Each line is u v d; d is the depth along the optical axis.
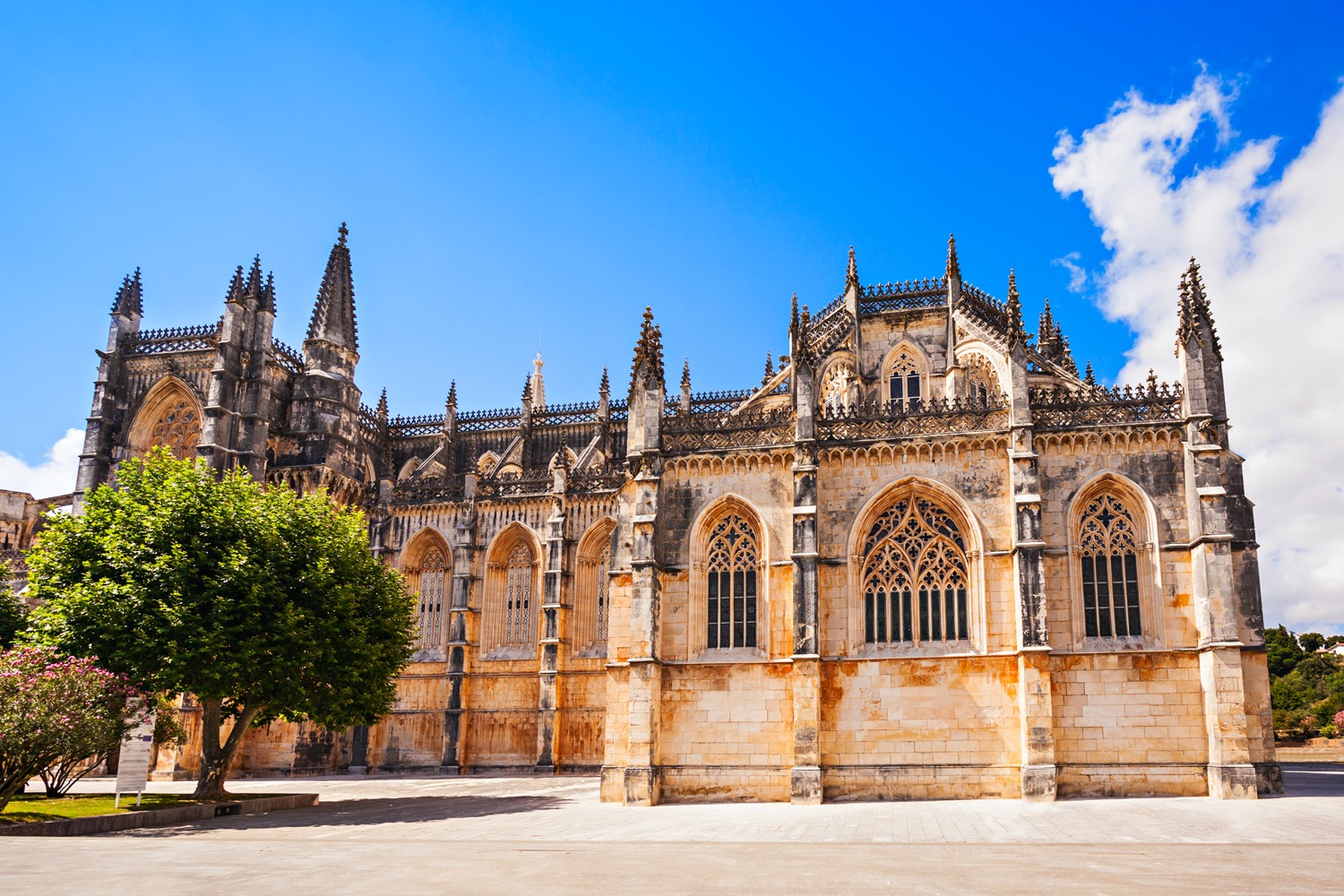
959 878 22.09
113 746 41.72
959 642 47.34
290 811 47.00
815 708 46.09
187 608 45.38
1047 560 46.72
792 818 38.72
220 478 80.81
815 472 49.16
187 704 72.56
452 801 51.25
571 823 38.88
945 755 45.72
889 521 49.38
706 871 23.56
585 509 81.25
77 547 49.28
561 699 77.88
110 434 86.19
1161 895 19.42
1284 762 91.81
